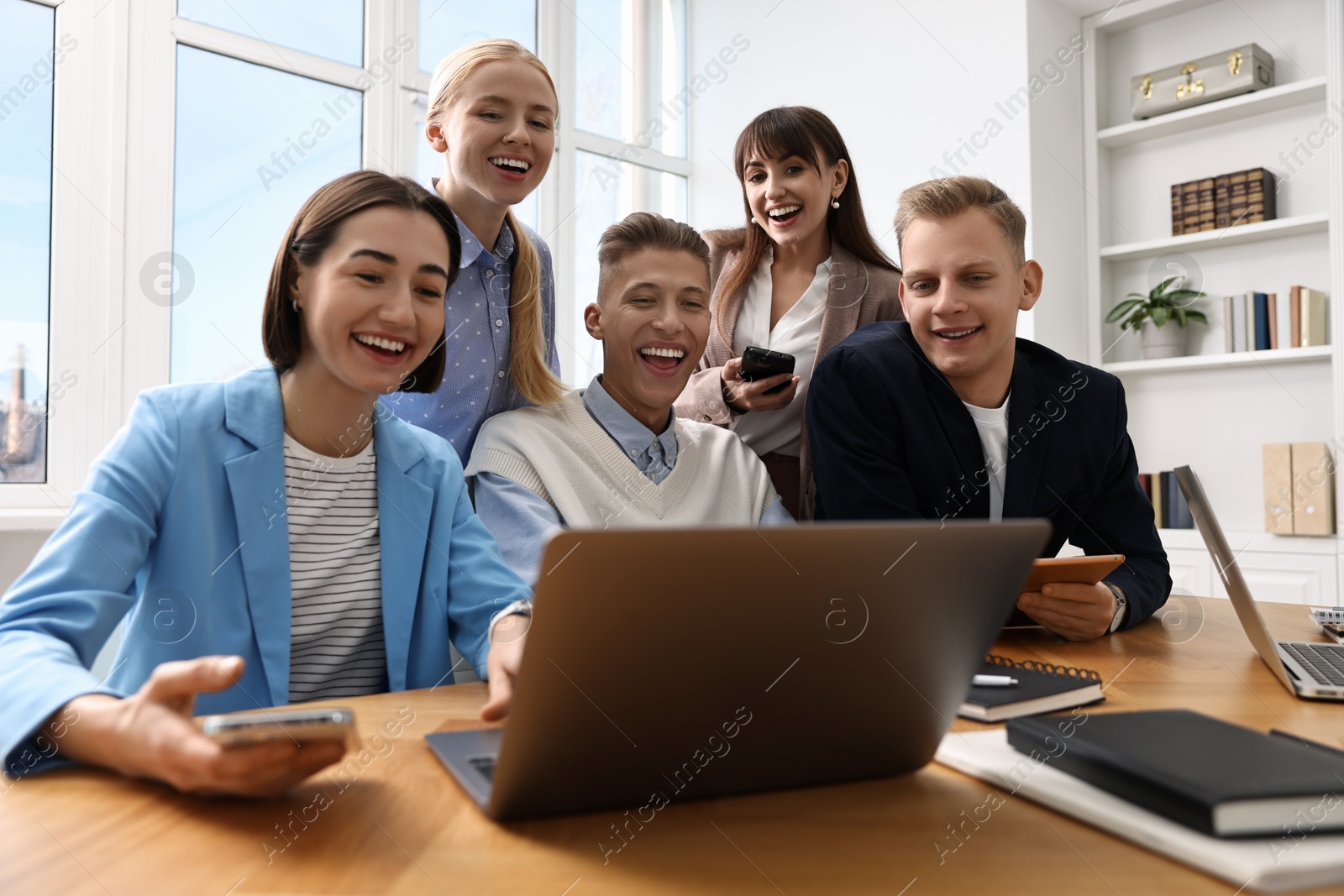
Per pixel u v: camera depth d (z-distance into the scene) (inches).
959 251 50.7
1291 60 117.9
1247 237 118.3
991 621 21.7
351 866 17.2
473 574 40.7
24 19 90.0
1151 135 127.4
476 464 51.5
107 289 93.7
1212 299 122.5
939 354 52.7
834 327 72.3
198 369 100.0
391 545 39.2
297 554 37.8
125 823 19.2
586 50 140.9
